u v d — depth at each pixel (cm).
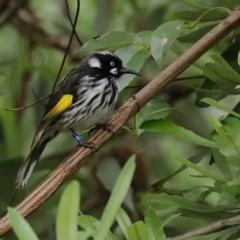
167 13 1337
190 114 1441
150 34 939
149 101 849
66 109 1034
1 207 1201
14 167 1188
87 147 784
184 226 1234
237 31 988
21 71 1394
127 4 1454
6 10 1355
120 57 912
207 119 1462
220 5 1088
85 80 1054
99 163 1180
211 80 899
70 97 1037
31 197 738
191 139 787
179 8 1295
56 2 1652
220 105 755
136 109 810
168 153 1452
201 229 941
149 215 716
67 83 1052
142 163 1202
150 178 1217
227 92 897
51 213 1232
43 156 1361
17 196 1200
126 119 802
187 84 1026
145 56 907
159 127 809
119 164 1195
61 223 511
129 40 912
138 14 1441
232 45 927
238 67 927
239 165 738
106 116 1088
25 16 1480
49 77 1388
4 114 1423
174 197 886
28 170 958
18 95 1422
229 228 828
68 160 773
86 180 1231
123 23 1449
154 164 1348
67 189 509
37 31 1483
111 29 1443
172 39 826
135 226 663
